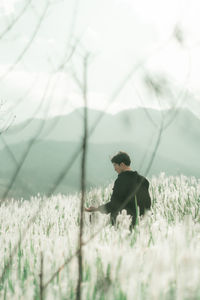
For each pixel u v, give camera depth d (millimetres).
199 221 4824
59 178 1465
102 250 2998
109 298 2291
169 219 5000
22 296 2438
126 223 4176
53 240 3840
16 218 6211
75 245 3221
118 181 5105
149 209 5250
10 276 2896
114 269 2588
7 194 1532
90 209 4629
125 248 3039
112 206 4906
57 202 7133
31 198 6801
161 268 2400
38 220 6203
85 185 1502
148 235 3596
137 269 2621
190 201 6008
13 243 3959
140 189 5129
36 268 3004
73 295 2291
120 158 5055
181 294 2078
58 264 2889
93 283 2426
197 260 2441
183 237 3051
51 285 2523
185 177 7203
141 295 2188
